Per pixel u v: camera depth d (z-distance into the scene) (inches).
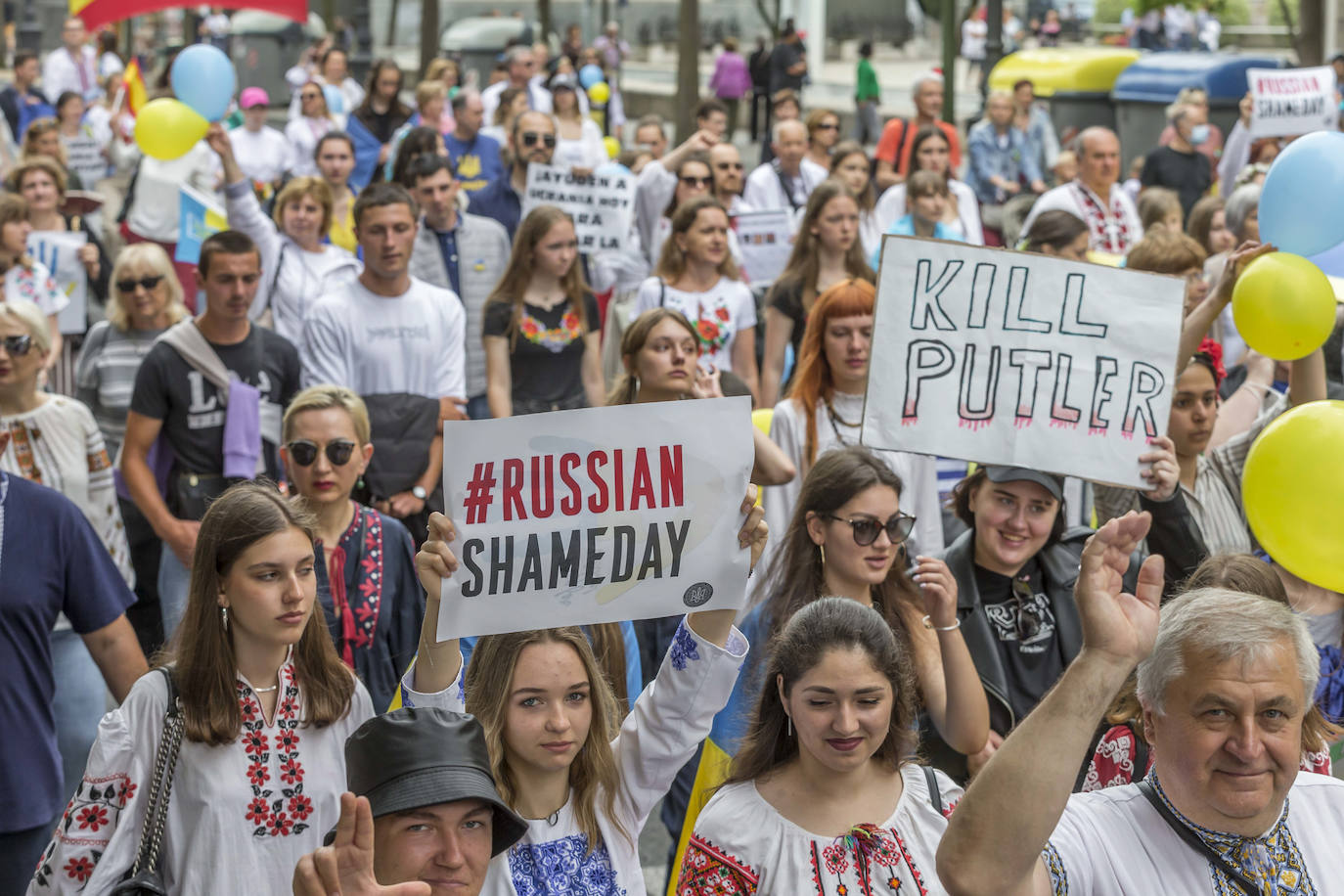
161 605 261.3
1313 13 897.5
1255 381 259.0
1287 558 154.0
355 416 203.6
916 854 138.3
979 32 1654.8
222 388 262.7
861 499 181.0
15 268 361.4
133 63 647.1
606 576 133.4
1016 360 175.8
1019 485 183.3
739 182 439.2
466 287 352.5
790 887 135.7
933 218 406.3
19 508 172.4
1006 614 187.9
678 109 1128.8
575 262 315.0
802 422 241.8
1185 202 586.9
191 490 261.4
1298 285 179.5
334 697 150.9
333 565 200.1
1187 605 115.9
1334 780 121.4
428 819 107.3
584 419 132.3
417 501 267.9
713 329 331.0
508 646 136.9
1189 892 113.5
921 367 176.6
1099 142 440.8
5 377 228.4
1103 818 116.3
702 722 141.9
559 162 413.1
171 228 498.9
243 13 1360.7
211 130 341.7
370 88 606.2
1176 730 113.7
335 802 149.4
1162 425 175.6
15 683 171.3
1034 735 101.4
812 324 240.2
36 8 1641.2
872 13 1787.6
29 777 171.5
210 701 145.0
